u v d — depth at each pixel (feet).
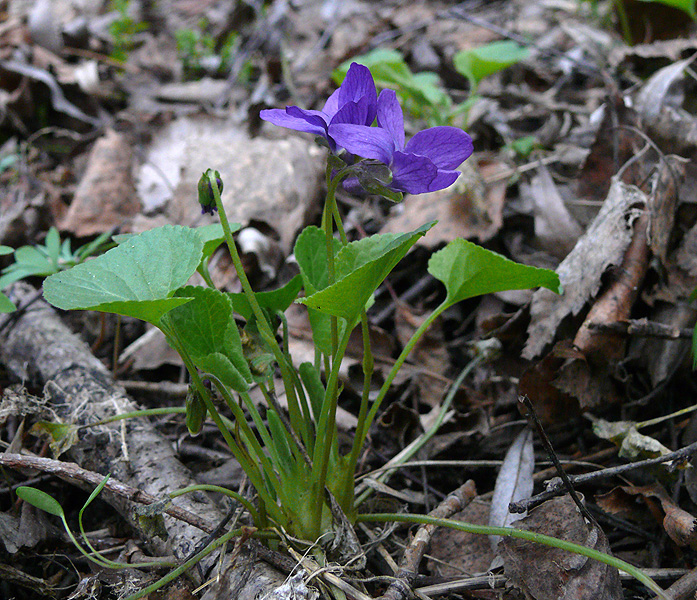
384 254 0.99
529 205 1.42
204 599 1.06
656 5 1.75
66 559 1.15
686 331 1.19
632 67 1.72
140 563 1.07
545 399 1.22
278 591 1.04
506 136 1.64
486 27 2.03
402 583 1.06
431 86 1.62
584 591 1.06
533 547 1.09
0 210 1.58
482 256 1.08
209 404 1.06
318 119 1.02
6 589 1.13
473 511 1.18
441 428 1.27
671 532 1.11
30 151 1.85
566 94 1.82
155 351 1.36
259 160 1.59
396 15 2.50
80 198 1.60
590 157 1.38
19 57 2.12
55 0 2.77
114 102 2.16
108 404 1.21
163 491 1.14
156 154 1.78
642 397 1.24
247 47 2.40
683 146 1.32
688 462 1.13
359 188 1.05
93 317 1.42
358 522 1.15
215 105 2.07
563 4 2.28
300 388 1.13
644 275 1.23
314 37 2.49
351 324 1.04
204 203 1.05
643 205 1.25
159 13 2.84
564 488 1.08
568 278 1.24
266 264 1.44
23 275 1.27
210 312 1.07
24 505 1.15
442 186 1.03
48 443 1.21
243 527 1.06
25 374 1.28
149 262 1.06
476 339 1.33
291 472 1.09
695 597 1.06
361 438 1.10
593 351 1.21
